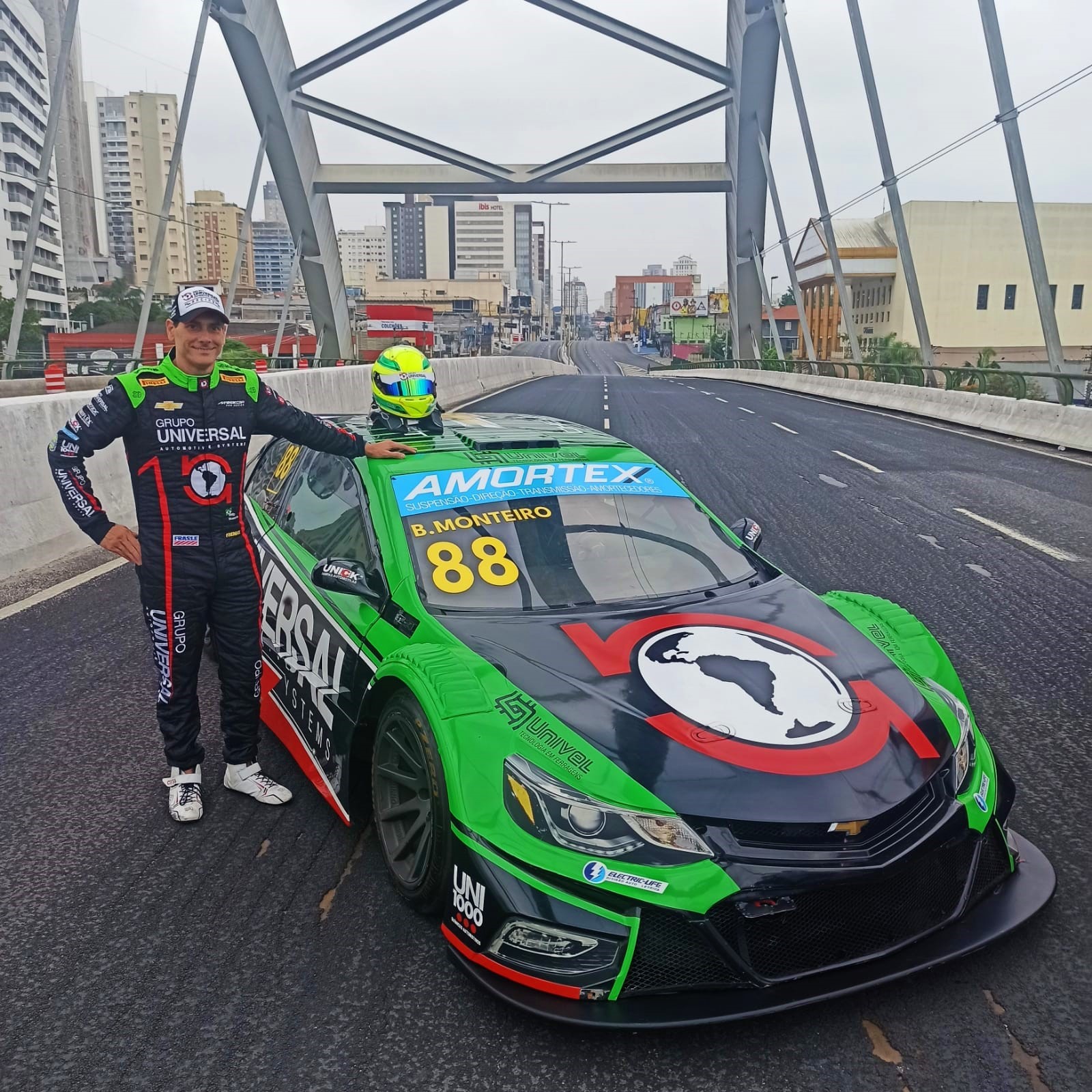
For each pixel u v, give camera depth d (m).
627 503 3.96
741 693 2.85
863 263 78.88
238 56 33.91
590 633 3.14
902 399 23.41
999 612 6.08
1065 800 3.67
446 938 2.66
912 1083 2.32
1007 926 2.66
